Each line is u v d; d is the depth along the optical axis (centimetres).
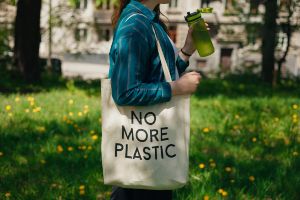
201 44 268
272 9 2056
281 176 480
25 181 450
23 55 1488
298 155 582
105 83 228
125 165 228
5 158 523
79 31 2645
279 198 424
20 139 618
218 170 490
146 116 225
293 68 3388
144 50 225
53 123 712
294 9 2047
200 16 269
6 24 2183
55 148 566
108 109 229
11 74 1476
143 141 225
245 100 1148
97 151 554
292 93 1527
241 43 2572
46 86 1399
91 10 3947
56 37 2883
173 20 3997
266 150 612
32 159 522
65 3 2445
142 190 246
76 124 712
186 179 228
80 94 1184
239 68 2528
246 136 696
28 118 746
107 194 415
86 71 3788
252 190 437
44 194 407
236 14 2372
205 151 600
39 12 1516
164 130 225
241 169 509
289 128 739
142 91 219
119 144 228
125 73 221
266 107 983
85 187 427
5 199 399
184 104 226
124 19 231
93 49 2750
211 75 2502
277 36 2164
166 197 252
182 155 227
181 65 270
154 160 225
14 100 946
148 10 236
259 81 2078
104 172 231
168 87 221
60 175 466
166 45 236
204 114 877
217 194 415
